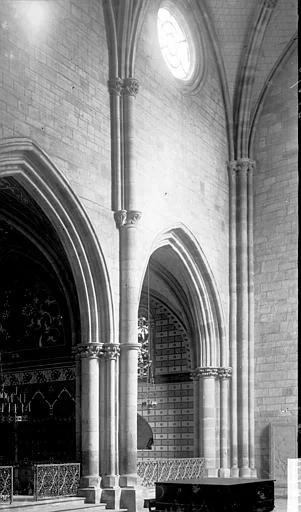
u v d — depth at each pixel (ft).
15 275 98.17
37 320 94.94
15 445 92.79
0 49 67.31
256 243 102.42
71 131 75.10
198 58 99.30
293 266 98.53
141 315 107.45
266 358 98.53
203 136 98.12
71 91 75.82
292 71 103.55
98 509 70.28
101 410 75.56
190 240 92.48
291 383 95.76
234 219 102.37
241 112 103.91
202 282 95.71
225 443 95.35
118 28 82.69
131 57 82.74
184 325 102.78
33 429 91.71
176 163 91.09
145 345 106.42
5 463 88.53
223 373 96.94
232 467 95.20
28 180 70.85
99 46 81.20
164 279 99.96
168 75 91.81
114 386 75.87
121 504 72.69
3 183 75.36
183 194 91.86
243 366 98.07
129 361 76.69
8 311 98.63
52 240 82.43
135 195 80.43
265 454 96.32
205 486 37.45
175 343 104.01
